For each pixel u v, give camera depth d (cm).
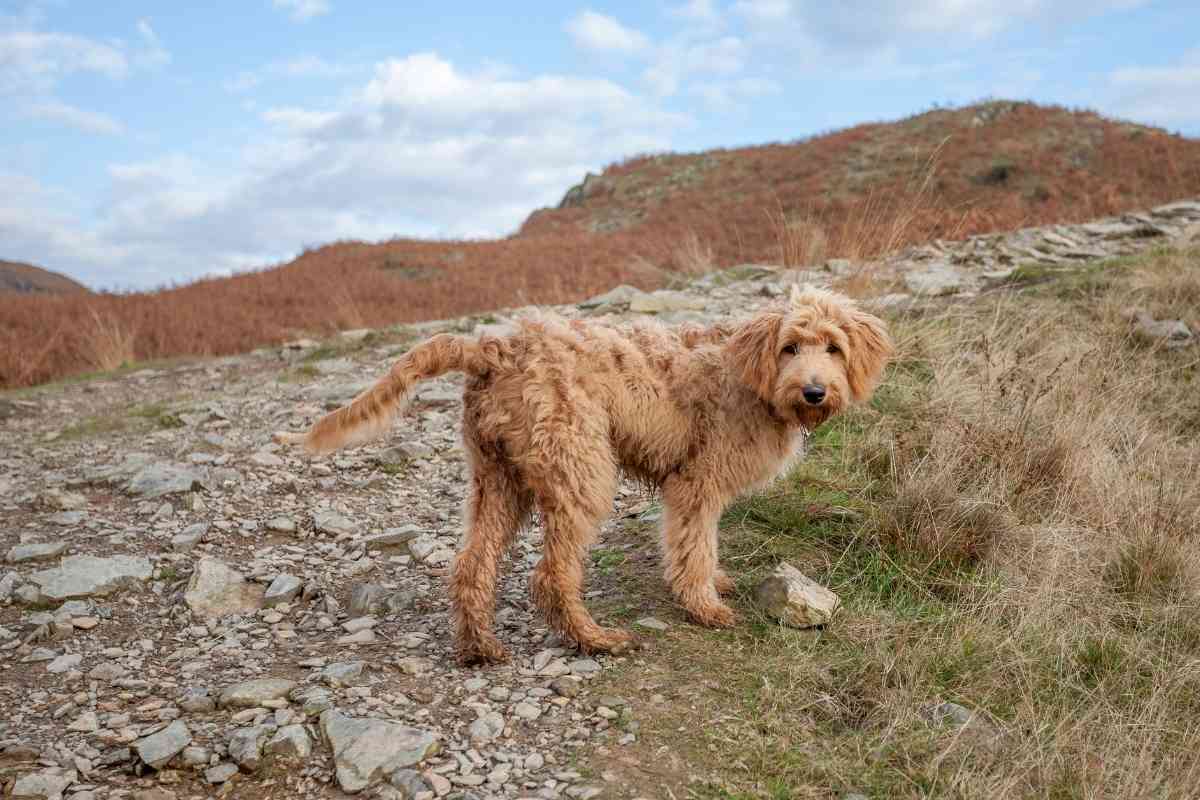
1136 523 153
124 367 391
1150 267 272
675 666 119
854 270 288
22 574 154
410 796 94
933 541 144
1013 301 256
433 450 214
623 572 148
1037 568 140
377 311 531
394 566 158
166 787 98
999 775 97
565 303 470
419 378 122
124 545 166
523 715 109
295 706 112
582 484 121
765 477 135
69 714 113
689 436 130
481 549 123
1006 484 159
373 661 124
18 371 400
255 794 97
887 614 129
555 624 124
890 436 178
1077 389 192
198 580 148
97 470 209
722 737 104
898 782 98
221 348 449
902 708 108
